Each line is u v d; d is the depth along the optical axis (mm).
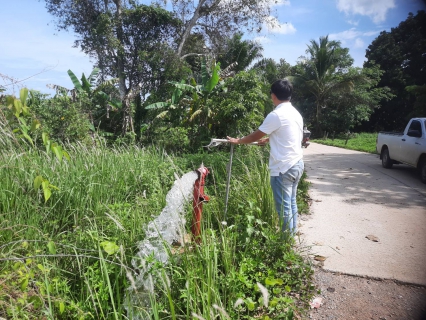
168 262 3240
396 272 3900
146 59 20125
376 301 3402
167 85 20031
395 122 41562
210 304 2701
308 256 4117
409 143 9992
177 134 13820
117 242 3713
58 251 3650
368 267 4020
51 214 4574
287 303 3033
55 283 3041
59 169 5395
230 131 13406
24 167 5016
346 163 13031
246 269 3408
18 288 2943
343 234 5043
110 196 5535
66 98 13500
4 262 3246
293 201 4316
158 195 5297
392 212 6207
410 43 37906
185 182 4090
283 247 3750
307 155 16312
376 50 39844
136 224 4008
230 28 23672
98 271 3279
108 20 19312
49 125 12406
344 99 36344
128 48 21391
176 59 20344
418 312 3209
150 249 3457
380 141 12156
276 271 3598
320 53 35312
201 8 23203
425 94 20906
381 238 4898
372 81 36156
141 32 21203
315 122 38250
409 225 5477
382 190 8086
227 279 3156
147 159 7656
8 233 3730
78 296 3283
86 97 16391
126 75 21453
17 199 4438
